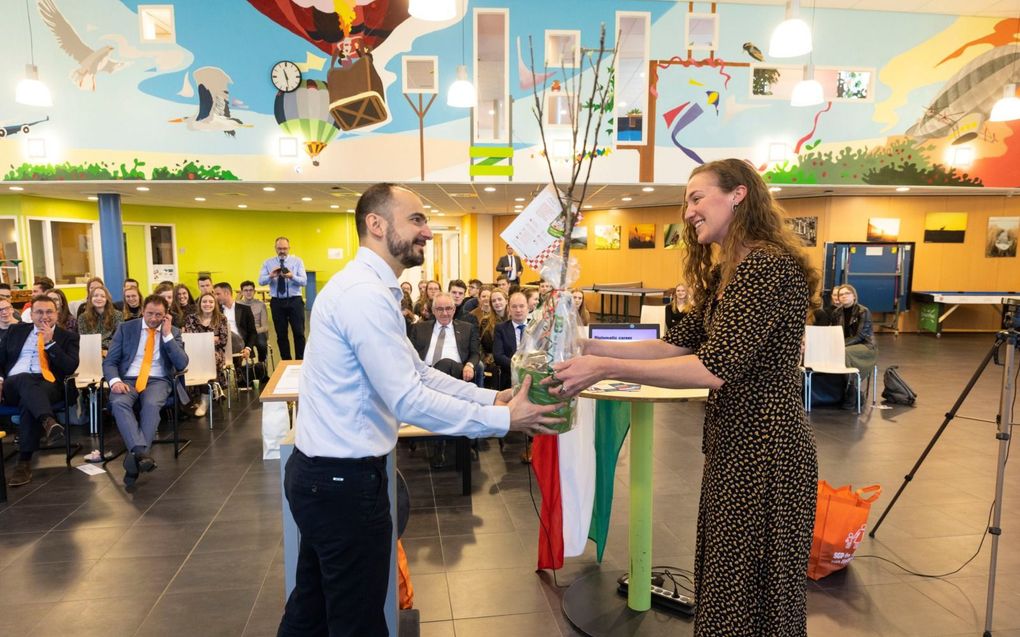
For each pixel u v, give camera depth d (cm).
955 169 899
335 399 135
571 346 140
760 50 854
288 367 229
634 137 858
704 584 145
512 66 839
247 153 834
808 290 132
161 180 829
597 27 838
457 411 130
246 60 820
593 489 259
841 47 863
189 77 817
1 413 391
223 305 657
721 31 849
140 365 418
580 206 144
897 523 308
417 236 143
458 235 1736
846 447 439
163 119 820
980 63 880
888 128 883
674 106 857
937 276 1149
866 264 1131
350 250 1530
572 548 254
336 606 139
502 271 1084
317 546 139
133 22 805
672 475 384
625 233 1439
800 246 135
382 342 129
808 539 138
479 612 232
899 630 219
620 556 277
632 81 884
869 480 372
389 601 188
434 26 828
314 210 1449
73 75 805
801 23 455
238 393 626
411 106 841
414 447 446
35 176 816
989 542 286
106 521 317
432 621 226
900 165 891
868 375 571
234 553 281
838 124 875
